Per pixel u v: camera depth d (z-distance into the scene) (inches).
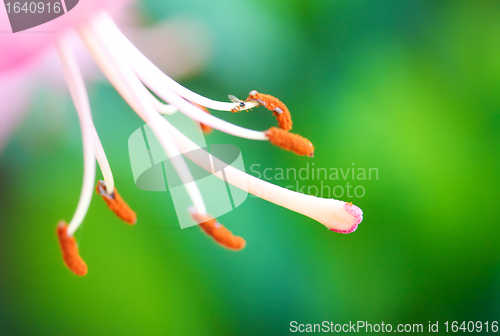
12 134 8.3
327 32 9.5
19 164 8.7
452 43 9.7
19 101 8.0
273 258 9.4
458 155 9.6
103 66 7.8
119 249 9.0
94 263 9.0
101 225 8.9
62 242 8.0
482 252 9.6
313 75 9.5
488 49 9.7
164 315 9.1
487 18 9.8
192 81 9.2
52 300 9.0
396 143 9.6
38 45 7.6
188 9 8.9
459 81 9.7
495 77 9.7
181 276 9.2
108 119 8.9
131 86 7.8
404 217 9.6
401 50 9.7
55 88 8.2
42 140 8.6
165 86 7.9
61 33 7.6
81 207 7.9
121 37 7.8
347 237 9.5
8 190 8.8
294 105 9.6
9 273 9.0
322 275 9.5
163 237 9.1
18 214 8.8
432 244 9.6
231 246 8.0
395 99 9.6
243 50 9.3
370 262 9.5
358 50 9.6
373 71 9.6
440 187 9.6
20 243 8.9
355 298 9.6
